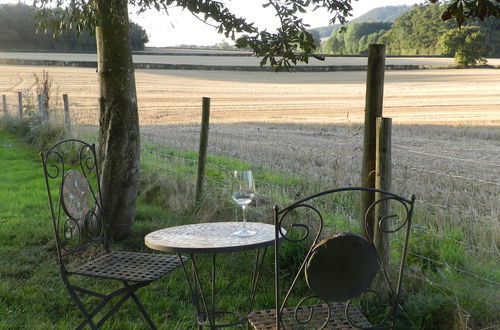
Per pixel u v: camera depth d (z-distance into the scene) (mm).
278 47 5328
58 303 4809
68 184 4164
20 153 12805
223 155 12625
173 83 61438
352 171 9516
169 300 4859
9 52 107562
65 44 110938
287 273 5195
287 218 6012
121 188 6281
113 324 4367
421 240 5129
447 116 32625
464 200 7805
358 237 2461
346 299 2520
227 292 4988
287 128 25203
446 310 3969
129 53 6215
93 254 6004
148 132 17875
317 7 5359
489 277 4562
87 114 22344
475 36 98062
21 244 6270
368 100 4383
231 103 41625
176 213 7492
